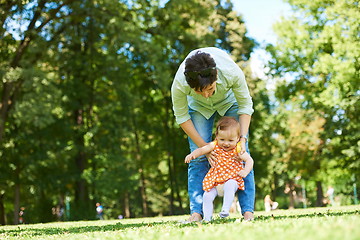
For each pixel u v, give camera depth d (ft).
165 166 113.39
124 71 77.77
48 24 69.31
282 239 6.97
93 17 68.18
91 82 80.23
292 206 128.67
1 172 77.00
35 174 79.82
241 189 16.05
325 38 72.64
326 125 82.23
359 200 129.18
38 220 68.23
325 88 79.15
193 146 17.30
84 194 79.56
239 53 94.84
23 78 57.52
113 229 17.66
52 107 62.69
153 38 82.23
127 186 79.15
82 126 78.18
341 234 6.55
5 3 58.39
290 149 96.02
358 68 65.46
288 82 84.23
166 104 91.86
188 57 14.61
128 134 81.82
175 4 72.13
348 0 68.80
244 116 16.44
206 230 10.66
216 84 15.33
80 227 22.61
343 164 85.51
